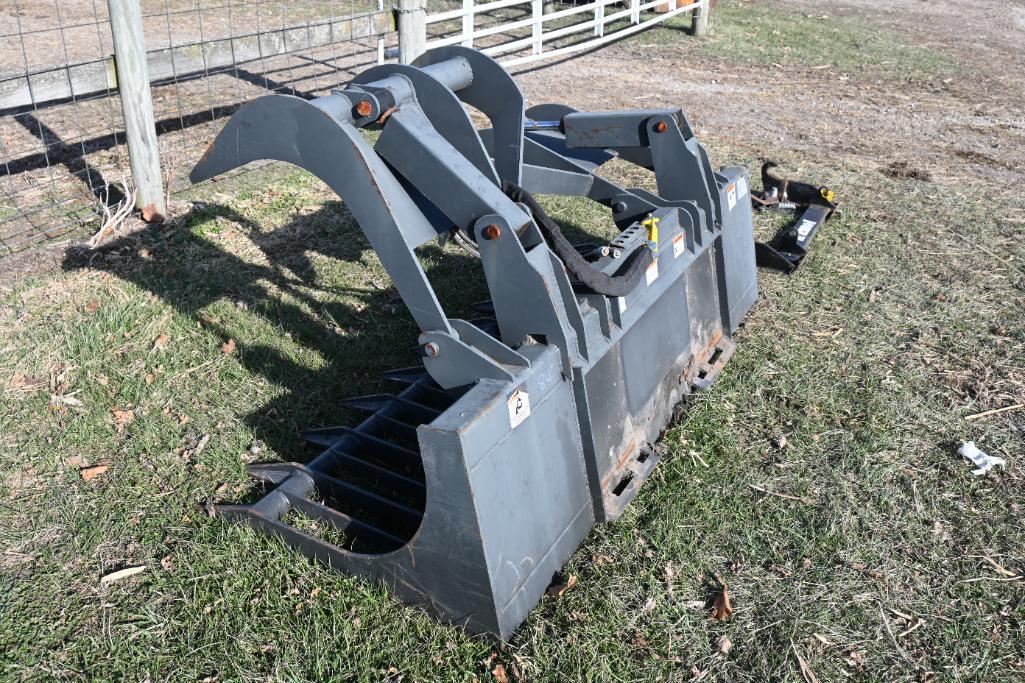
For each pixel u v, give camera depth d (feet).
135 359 15.44
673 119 14.16
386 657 9.87
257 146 10.84
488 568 9.48
